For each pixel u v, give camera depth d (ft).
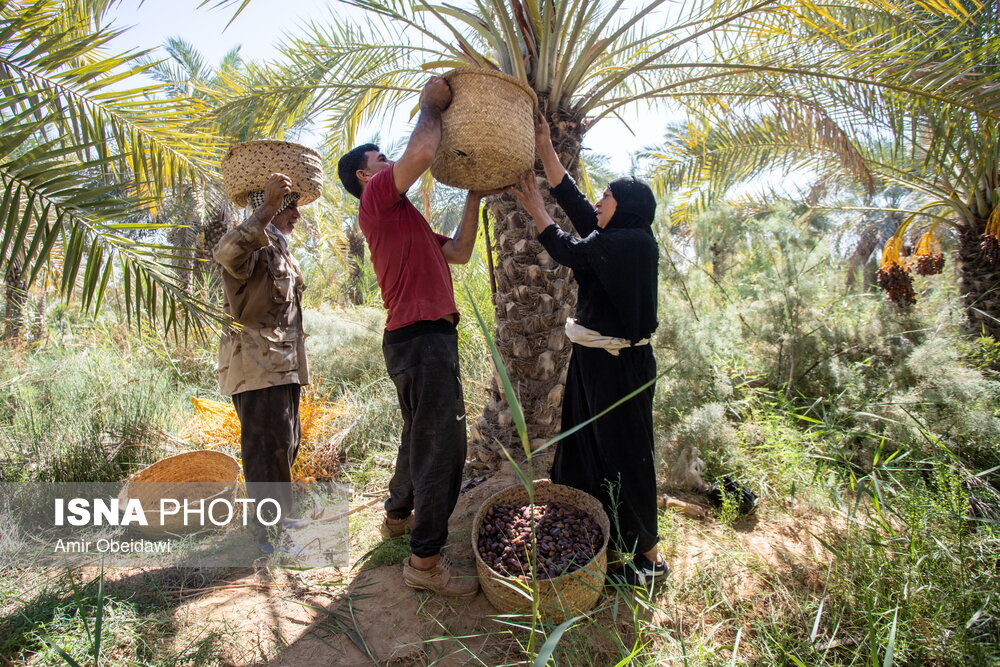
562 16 10.93
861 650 6.49
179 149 10.62
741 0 12.10
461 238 8.80
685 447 11.19
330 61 13.65
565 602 6.91
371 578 8.35
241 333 8.80
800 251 16.37
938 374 11.76
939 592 6.76
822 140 13.29
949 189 18.30
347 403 15.74
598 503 8.07
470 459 12.34
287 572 8.63
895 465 10.48
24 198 9.41
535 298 11.43
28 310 19.90
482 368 17.83
